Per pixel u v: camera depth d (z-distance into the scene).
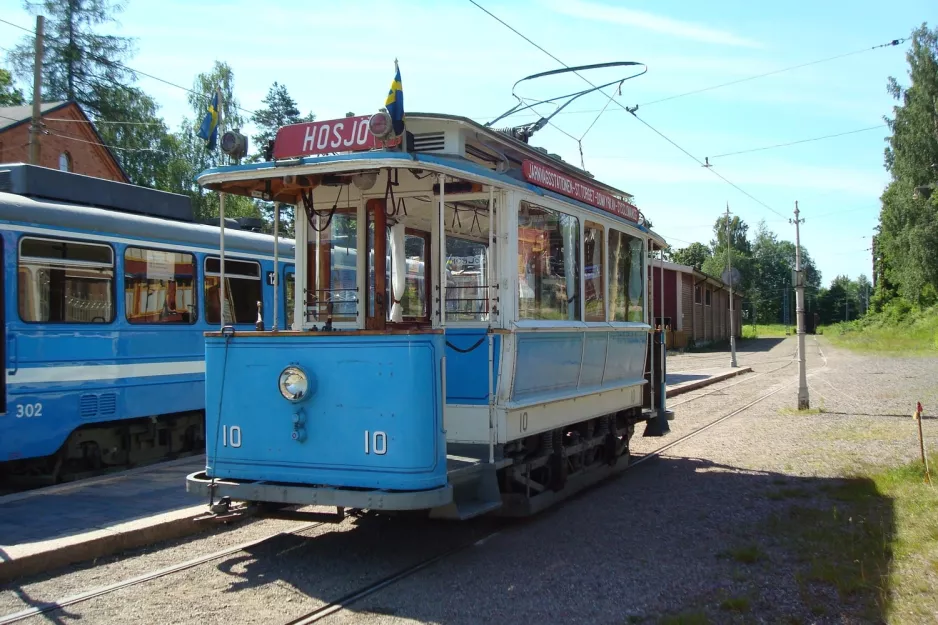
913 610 4.62
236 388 5.90
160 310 10.28
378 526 7.01
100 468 9.73
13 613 4.79
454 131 6.34
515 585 5.31
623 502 7.91
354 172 6.34
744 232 101.00
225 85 40.31
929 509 6.93
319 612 4.82
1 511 6.95
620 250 9.27
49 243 8.78
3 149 26.12
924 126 44.00
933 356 31.72
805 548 6.00
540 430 7.06
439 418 5.42
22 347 8.40
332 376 5.53
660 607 4.84
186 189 39.53
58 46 33.34
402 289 6.91
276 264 6.95
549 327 7.05
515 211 6.58
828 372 26.14
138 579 5.46
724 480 8.92
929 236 43.94
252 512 6.00
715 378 23.86
